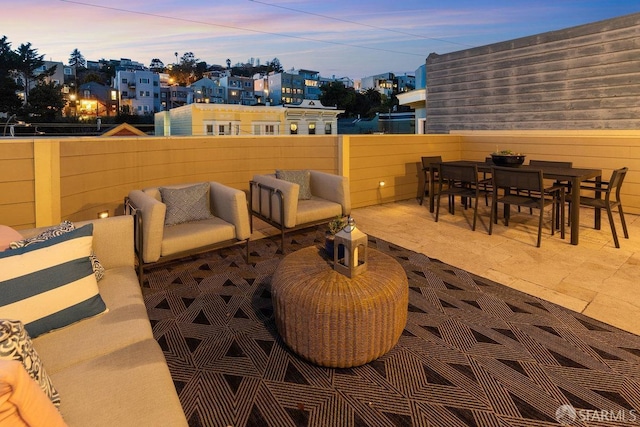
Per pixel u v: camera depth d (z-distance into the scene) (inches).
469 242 145.0
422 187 240.1
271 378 66.1
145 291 101.7
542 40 240.8
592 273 112.0
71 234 61.7
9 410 28.2
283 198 132.4
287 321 68.4
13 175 99.0
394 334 68.7
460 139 260.1
